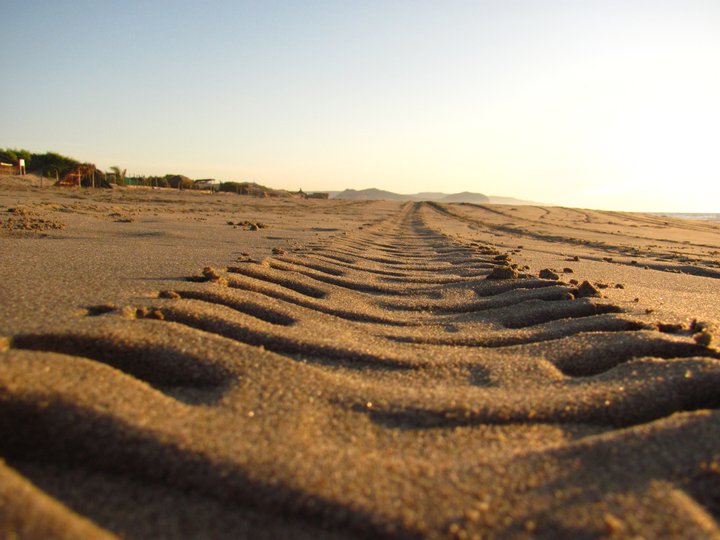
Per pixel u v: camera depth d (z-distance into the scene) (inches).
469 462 65.2
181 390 82.7
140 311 110.8
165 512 56.0
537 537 53.0
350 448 68.5
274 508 56.6
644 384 87.0
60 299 120.4
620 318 131.2
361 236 414.0
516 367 99.7
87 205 538.3
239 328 109.2
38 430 63.9
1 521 47.9
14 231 267.1
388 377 95.7
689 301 179.2
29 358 74.7
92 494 57.8
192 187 1856.5
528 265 281.9
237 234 343.6
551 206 1942.7
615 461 64.2
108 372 76.4
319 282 179.8
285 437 67.9
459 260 274.5
